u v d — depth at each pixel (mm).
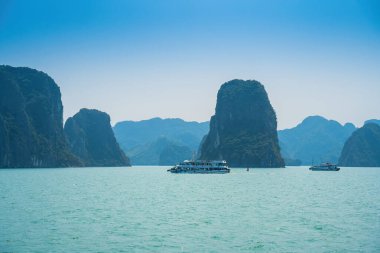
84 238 46656
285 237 47406
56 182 147250
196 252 41406
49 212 64938
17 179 166750
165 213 64562
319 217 60875
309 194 97938
